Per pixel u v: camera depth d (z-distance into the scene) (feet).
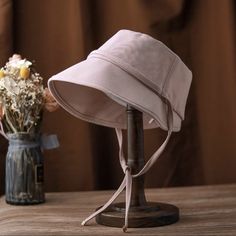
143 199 4.59
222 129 6.22
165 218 4.43
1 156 6.07
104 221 4.46
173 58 4.48
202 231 4.29
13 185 5.25
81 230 4.35
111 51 4.35
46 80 6.18
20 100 5.19
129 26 6.19
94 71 4.24
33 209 5.05
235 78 6.13
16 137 5.25
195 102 6.25
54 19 6.18
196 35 6.24
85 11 6.12
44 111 5.81
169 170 6.21
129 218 4.38
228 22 6.15
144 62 4.32
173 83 4.42
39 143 5.35
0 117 5.29
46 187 6.16
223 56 6.21
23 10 6.17
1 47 5.95
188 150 6.23
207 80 6.24
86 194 5.72
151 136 6.14
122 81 4.22
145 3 6.12
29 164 5.26
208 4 6.24
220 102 6.22
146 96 4.24
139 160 4.52
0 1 5.95
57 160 6.17
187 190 5.76
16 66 5.24
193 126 6.24
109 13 6.21
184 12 6.16
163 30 6.15
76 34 6.10
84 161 6.13
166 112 4.37
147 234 4.23
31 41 6.18
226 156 6.22
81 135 6.13
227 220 4.58
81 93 4.72
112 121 4.84
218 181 6.24
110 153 6.23
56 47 6.18
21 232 4.34
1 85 5.17
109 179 6.25
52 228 4.42
